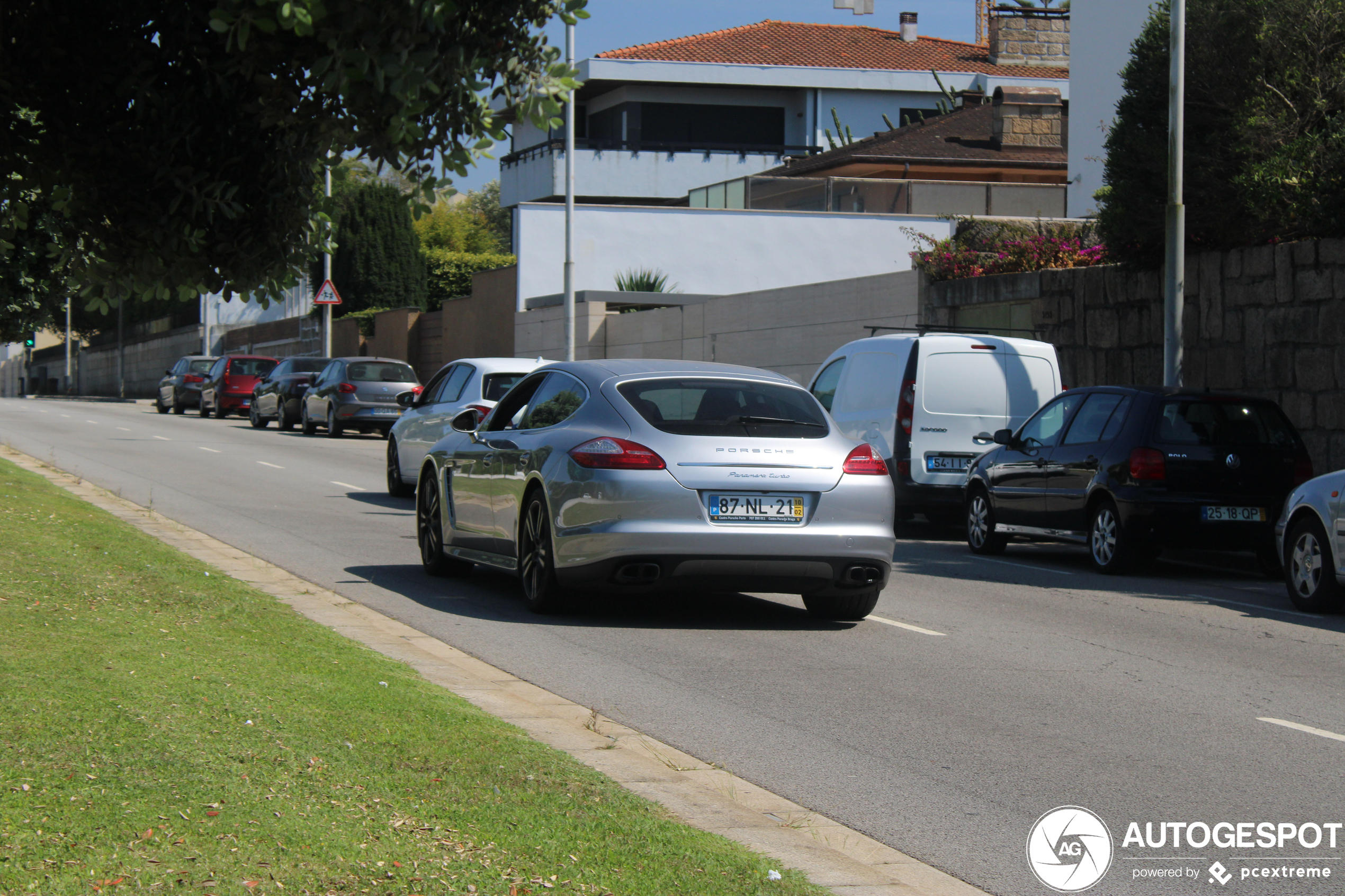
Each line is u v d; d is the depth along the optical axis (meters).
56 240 5.50
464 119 4.63
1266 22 16.06
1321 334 15.66
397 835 4.28
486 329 38.72
